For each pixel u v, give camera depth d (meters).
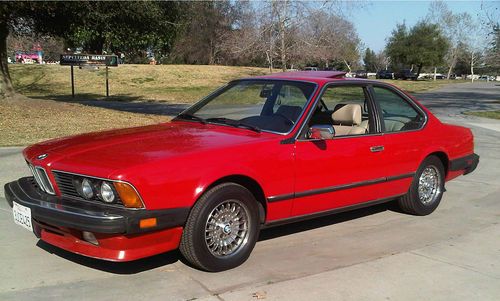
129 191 3.59
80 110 13.99
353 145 4.95
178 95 28.80
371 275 4.18
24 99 14.09
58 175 3.95
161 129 4.82
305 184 4.57
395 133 5.46
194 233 3.89
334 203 4.91
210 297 3.69
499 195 7.15
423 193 5.96
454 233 5.39
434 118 6.07
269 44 30.38
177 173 3.76
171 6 14.77
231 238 4.20
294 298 3.71
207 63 61.62
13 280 3.94
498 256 4.71
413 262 4.50
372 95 5.39
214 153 4.02
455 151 6.22
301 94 4.88
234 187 4.08
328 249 4.80
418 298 3.78
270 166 4.29
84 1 12.27
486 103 25.73
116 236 3.61
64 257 4.43
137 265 4.27
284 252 4.69
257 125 4.73
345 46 37.78
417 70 85.88
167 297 3.68
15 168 7.46
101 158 3.87
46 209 3.77
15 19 13.53
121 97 26.64
